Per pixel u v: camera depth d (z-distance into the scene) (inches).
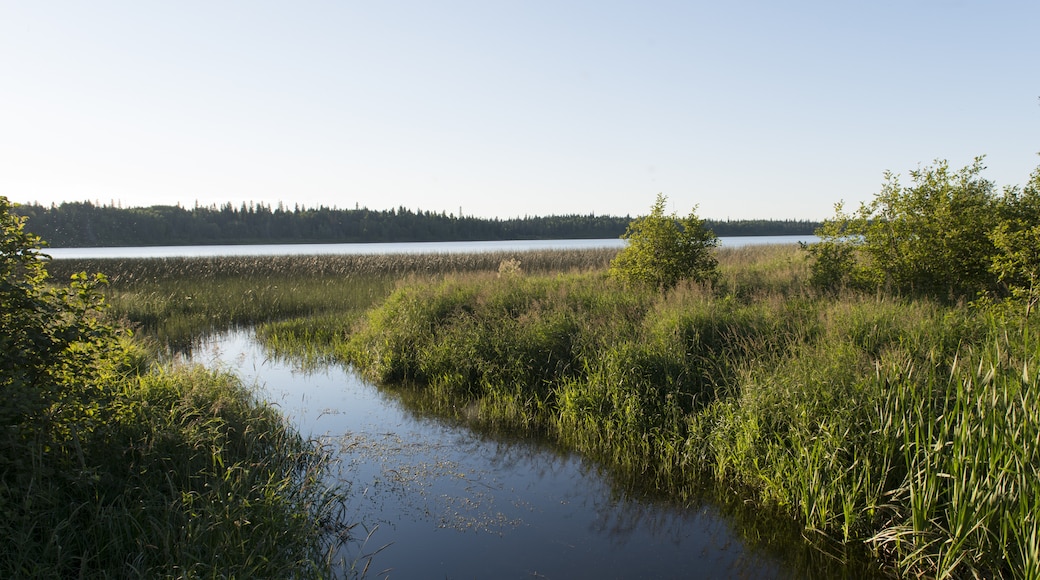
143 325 579.2
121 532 169.3
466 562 191.2
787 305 385.1
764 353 295.1
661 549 200.4
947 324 292.4
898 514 189.2
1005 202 416.5
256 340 559.5
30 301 173.5
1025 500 156.8
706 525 216.4
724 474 248.1
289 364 459.2
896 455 203.3
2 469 166.9
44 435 172.4
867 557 189.9
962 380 203.9
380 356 434.0
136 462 199.0
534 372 370.3
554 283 559.8
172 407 239.0
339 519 216.4
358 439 296.0
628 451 277.9
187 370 300.5
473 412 341.4
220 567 162.9
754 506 226.4
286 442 261.7
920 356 255.9
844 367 242.7
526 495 239.6
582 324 394.3
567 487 246.8
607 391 310.0
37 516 162.6
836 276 470.9
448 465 267.3
